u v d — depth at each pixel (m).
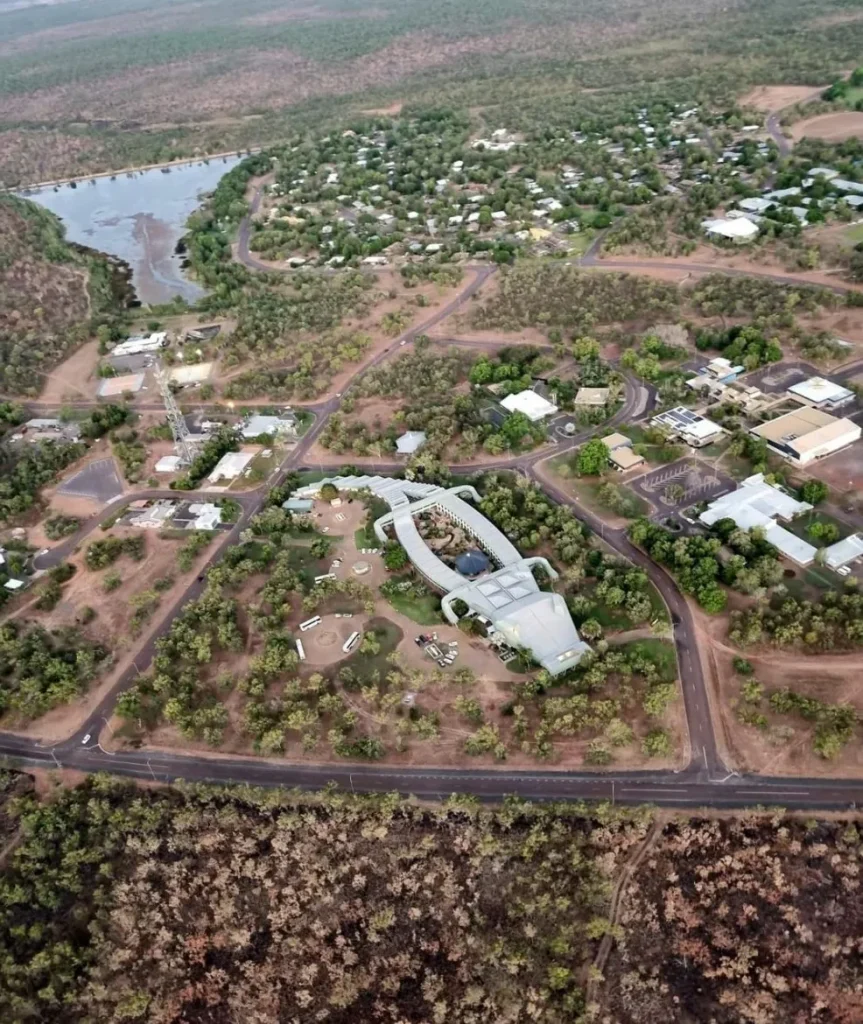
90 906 140.50
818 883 130.75
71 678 179.75
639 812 139.88
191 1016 126.88
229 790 152.75
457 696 167.00
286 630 188.00
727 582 183.50
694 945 126.25
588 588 189.38
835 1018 117.31
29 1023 126.75
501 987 124.50
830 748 143.75
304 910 136.38
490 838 139.88
